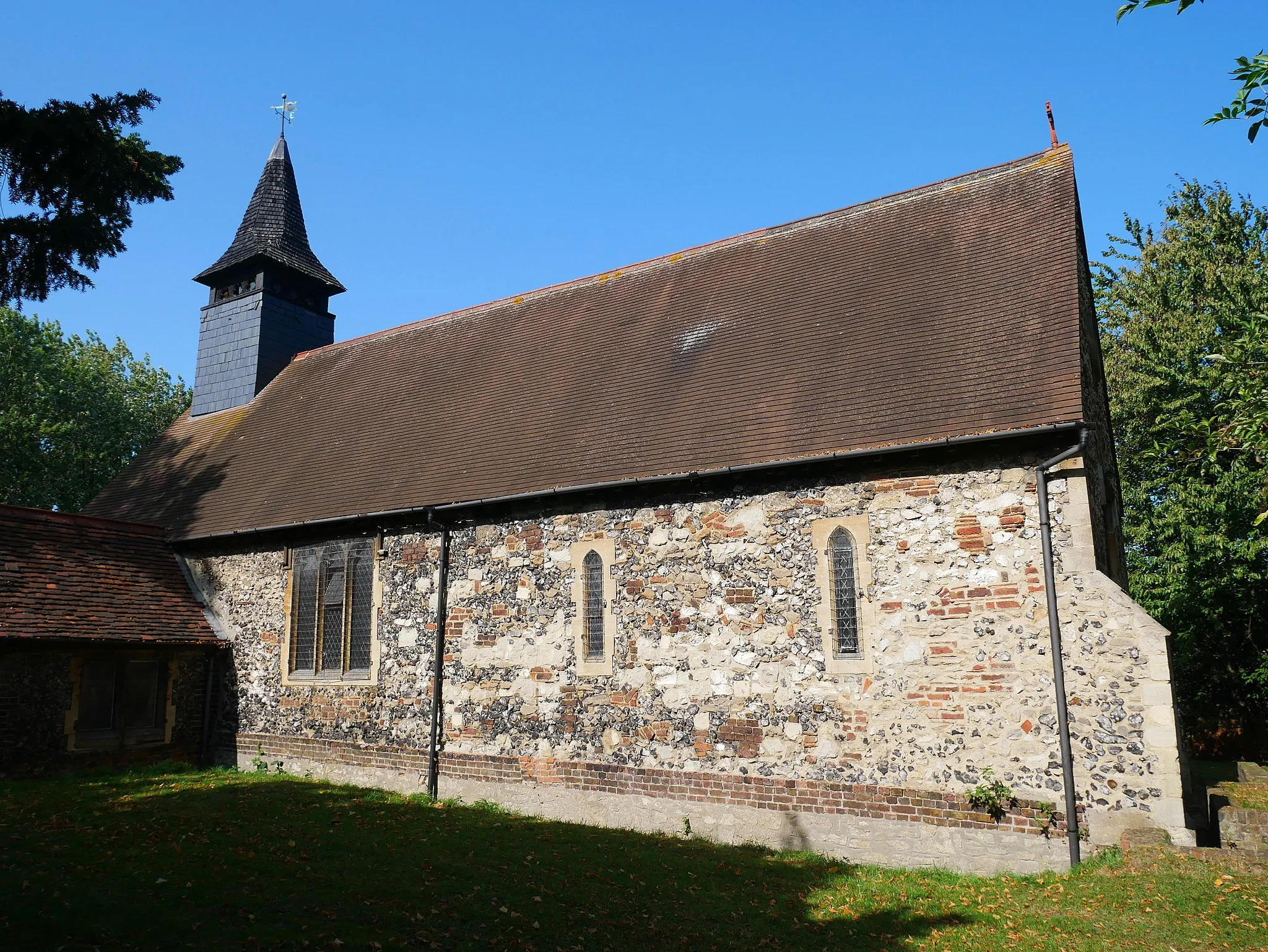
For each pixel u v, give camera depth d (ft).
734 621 34.88
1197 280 60.29
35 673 43.16
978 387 32.78
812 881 27.96
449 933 21.36
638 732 36.32
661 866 29.22
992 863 28.84
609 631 37.70
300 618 48.49
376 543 45.85
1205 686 61.62
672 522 36.94
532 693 39.40
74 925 19.86
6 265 33.22
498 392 50.62
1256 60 19.48
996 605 30.12
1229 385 33.32
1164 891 23.68
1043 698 28.96
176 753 48.57
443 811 37.37
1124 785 27.40
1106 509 39.45
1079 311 33.71
